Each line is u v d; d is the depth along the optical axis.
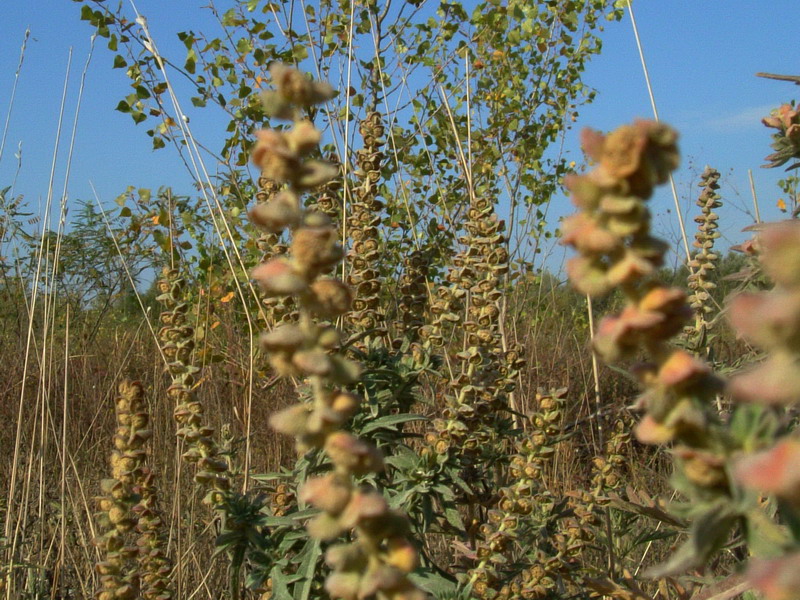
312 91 1.16
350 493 1.08
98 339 7.40
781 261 0.61
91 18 5.05
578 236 0.90
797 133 2.24
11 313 7.28
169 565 2.59
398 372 3.28
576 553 2.94
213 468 2.79
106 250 7.47
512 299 7.25
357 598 1.08
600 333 0.94
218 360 5.13
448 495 2.89
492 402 3.25
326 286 1.13
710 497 0.95
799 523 0.92
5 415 6.03
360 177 3.74
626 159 0.88
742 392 0.64
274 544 2.78
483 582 2.67
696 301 3.46
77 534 4.30
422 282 3.93
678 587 2.68
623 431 3.23
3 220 6.88
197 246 5.58
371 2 5.21
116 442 2.46
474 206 3.38
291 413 1.15
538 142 7.26
